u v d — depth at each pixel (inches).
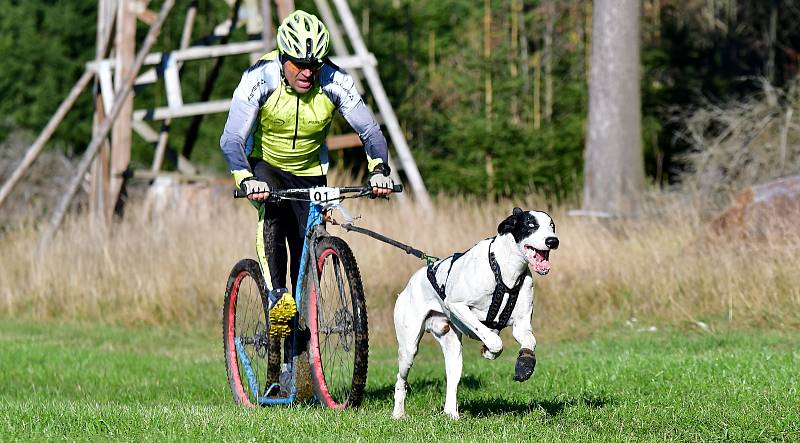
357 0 1209.4
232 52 798.5
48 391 436.8
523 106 1147.3
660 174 1024.9
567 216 754.8
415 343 306.3
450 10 1234.6
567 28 1231.5
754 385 368.5
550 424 308.2
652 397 356.8
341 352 317.1
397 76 1185.4
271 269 316.8
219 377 455.8
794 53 1244.5
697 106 1106.1
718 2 1317.7
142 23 1395.2
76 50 1408.7
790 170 824.3
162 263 669.3
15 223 934.4
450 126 1109.7
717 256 603.8
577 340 565.0
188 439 265.6
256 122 313.9
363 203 725.9
